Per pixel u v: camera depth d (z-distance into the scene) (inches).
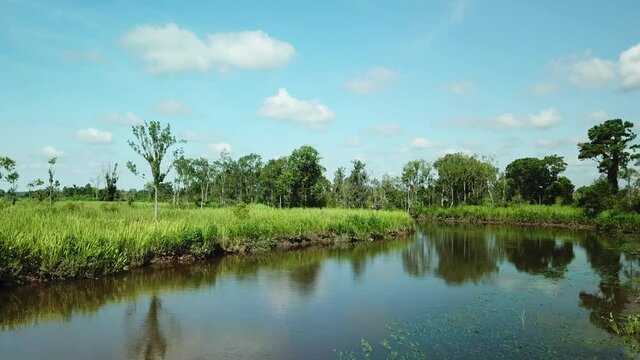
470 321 502.0
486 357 388.8
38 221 738.8
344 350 402.6
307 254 1030.4
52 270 629.9
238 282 687.7
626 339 440.1
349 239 1332.4
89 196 2913.4
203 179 2662.4
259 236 1048.2
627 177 2219.5
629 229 1768.0
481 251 1169.4
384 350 403.2
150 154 999.6
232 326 469.1
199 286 653.3
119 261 706.2
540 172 3171.8
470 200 3206.2
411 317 516.7
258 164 3117.6
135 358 376.8
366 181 2901.1
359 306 565.9
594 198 2031.3
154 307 536.1
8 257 585.3
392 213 1786.4
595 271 848.9
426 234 1724.9
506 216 2487.7
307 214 1360.7
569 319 513.0
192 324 473.1
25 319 478.6
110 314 503.2
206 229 904.3
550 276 795.4
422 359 381.4
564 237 1585.9
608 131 2292.1
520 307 568.7
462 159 3235.7
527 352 402.3
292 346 411.8
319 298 604.4
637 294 647.1
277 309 540.7
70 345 404.5
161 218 1083.9
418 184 3196.4
